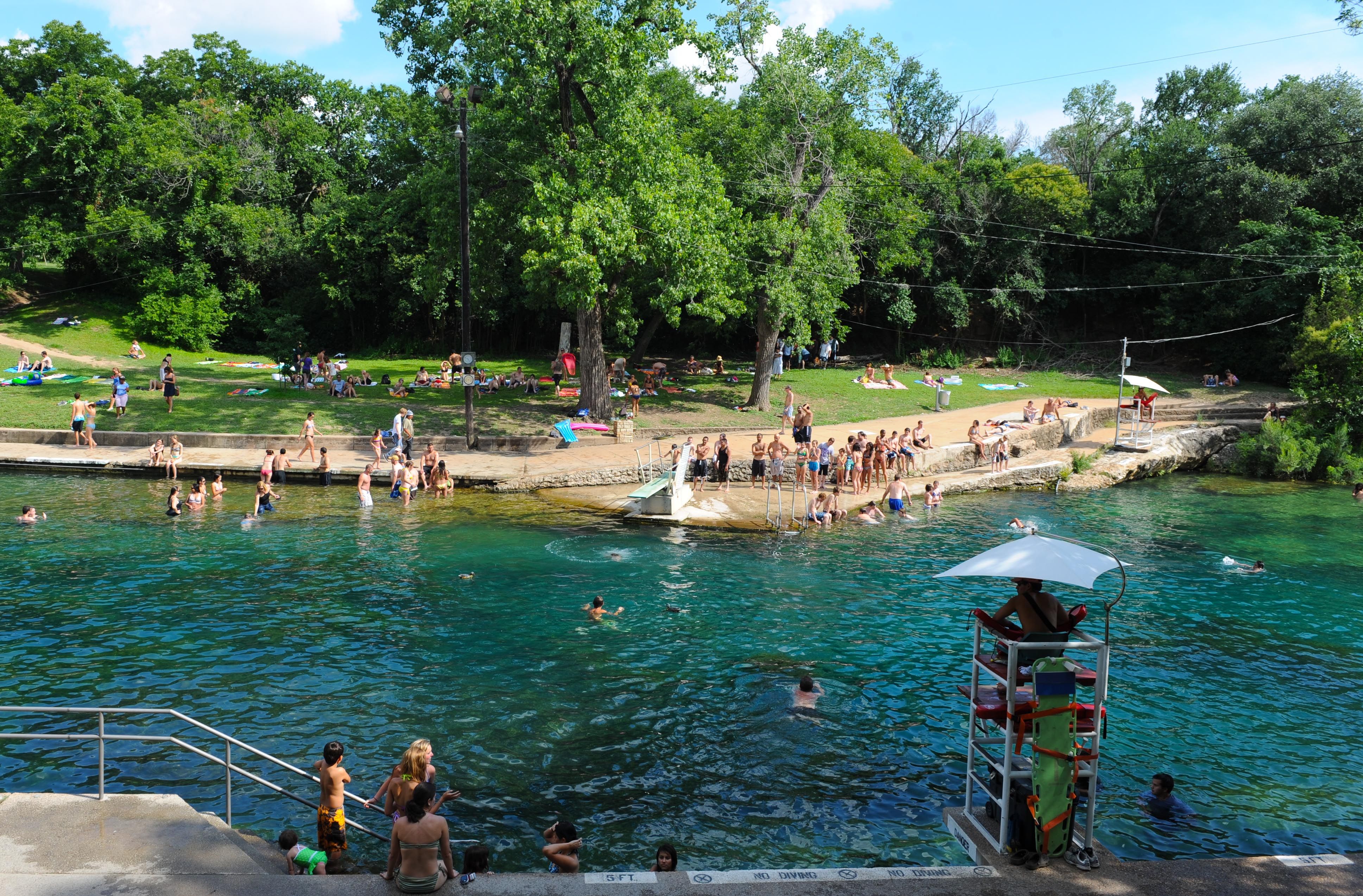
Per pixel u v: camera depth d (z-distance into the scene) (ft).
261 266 189.67
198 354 172.65
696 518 84.99
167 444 104.99
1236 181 165.89
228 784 29.17
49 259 177.27
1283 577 70.38
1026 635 22.79
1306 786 37.65
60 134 171.53
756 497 94.48
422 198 133.08
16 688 44.06
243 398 124.67
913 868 23.32
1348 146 164.76
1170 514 93.35
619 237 99.35
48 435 105.40
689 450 95.66
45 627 52.75
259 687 45.21
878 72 125.70
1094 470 110.73
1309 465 116.16
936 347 194.90
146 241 171.01
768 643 53.06
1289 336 153.99
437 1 106.63
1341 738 42.34
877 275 186.29
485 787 36.01
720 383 150.51
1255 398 146.41
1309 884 21.53
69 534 73.97
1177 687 48.49
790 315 123.75
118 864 23.63
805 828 33.32
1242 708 45.78
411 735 40.47
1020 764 23.17
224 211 177.17
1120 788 37.35
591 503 89.61
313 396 128.16
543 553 71.97
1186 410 139.95
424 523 80.28
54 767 36.50
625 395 134.62
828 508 86.63
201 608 56.80
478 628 54.70
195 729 40.42
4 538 72.38
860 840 32.48
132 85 203.92
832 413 130.52
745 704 44.37
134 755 37.81
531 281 109.40
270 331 178.50
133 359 155.74
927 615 58.90
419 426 112.06
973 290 186.09
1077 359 185.16
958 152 212.23
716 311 109.91
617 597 61.16
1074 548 23.95
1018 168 193.06
